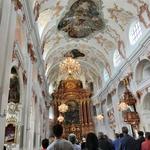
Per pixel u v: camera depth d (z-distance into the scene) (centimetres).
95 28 1850
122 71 1783
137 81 1535
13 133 829
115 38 1836
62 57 2316
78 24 1794
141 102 1455
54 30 1744
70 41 2034
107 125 2180
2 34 566
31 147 1182
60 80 2783
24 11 927
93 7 1594
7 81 579
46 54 1964
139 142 605
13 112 855
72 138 521
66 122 2536
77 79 2780
